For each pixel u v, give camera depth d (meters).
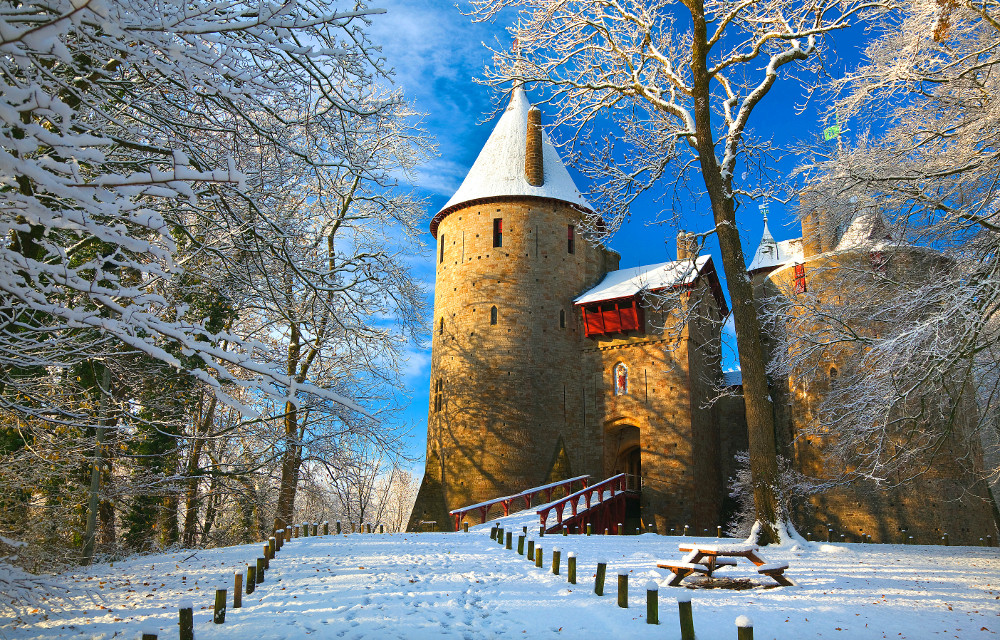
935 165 16.89
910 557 14.52
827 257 24.22
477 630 8.99
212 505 25.36
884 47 18.66
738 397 39.94
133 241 5.32
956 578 11.86
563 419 36.22
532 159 38.97
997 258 13.74
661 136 20.56
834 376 32.53
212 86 6.69
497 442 34.88
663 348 35.06
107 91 8.23
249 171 9.48
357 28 7.96
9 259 5.31
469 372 36.25
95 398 15.14
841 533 31.77
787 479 26.64
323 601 10.52
